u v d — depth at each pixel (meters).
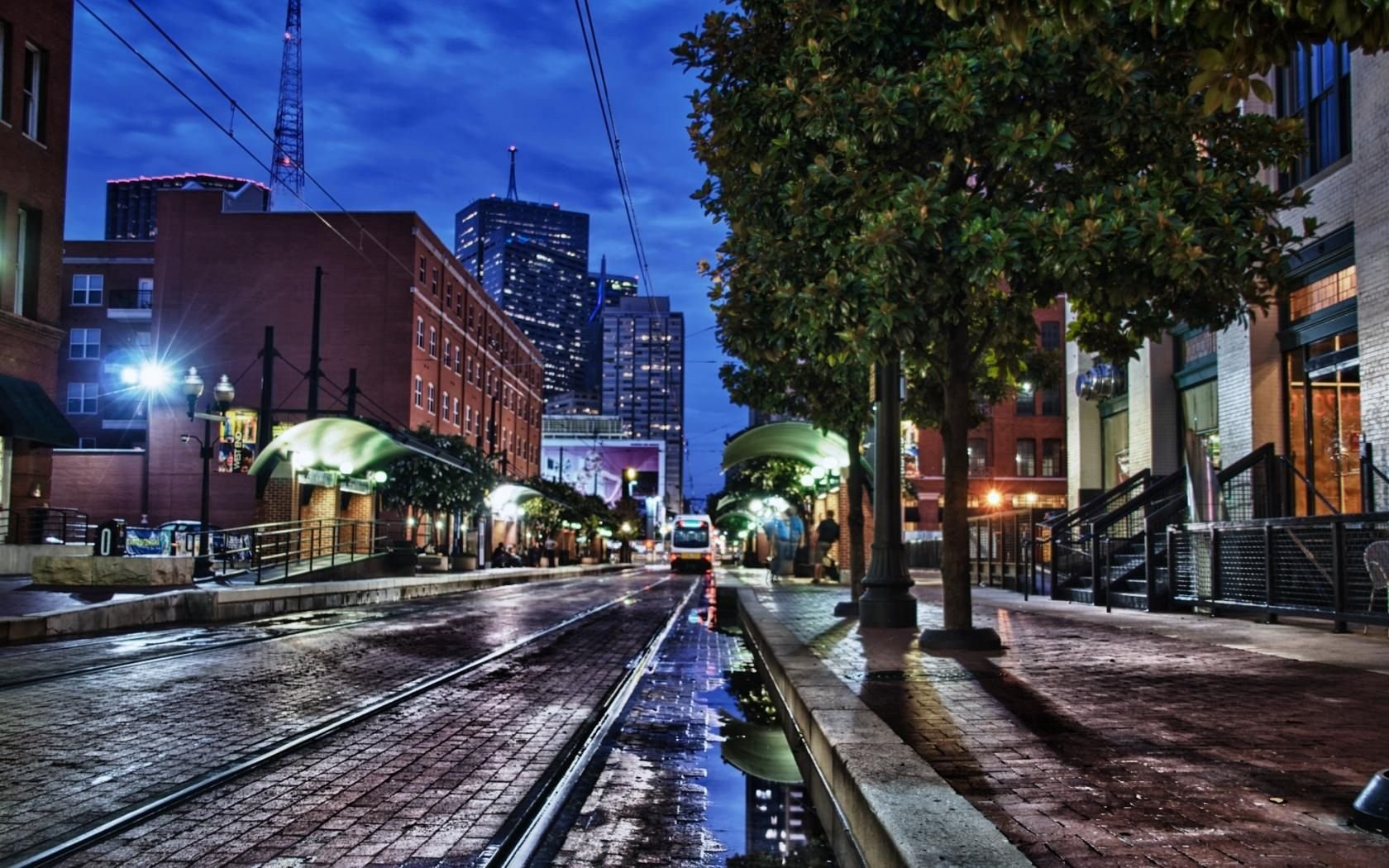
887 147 9.74
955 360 11.24
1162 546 19.45
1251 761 5.46
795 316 10.46
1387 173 13.36
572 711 9.04
